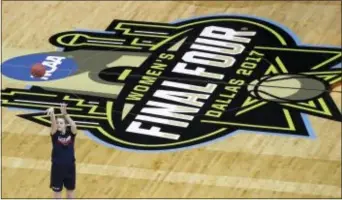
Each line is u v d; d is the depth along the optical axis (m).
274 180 20.48
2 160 21.06
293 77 23.56
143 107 22.61
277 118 22.27
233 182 20.39
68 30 25.64
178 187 20.28
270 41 25.00
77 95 23.06
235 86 23.23
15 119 22.38
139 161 21.06
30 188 20.23
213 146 21.45
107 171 20.77
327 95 22.98
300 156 21.17
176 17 26.14
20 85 23.45
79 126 22.08
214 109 22.50
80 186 20.28
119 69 23.95
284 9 26.48
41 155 21.27
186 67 23.91
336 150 21.36
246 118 22.25
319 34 25.33
